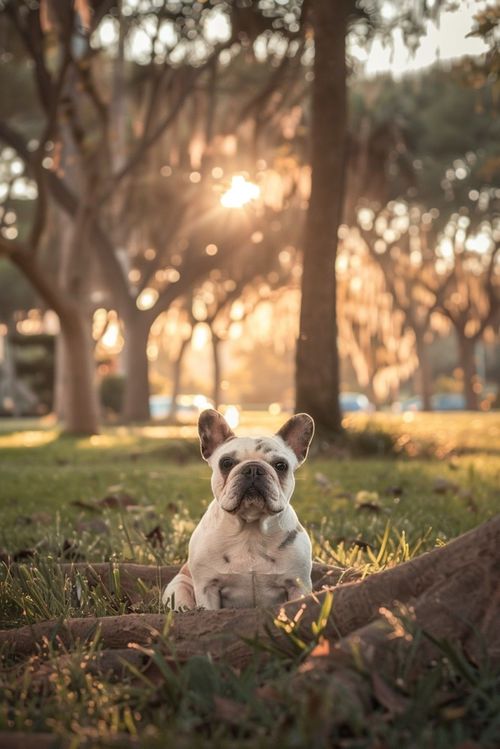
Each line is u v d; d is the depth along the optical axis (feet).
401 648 9.46
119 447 53.52
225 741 7.79
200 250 99.40
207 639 10.52
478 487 29.14
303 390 45.14
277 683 9.00
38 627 11.75
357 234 127.54
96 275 109.70
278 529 13.21
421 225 126.41
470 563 10.10
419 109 115.14
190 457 44.93
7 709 9.17
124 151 81.30
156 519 22.84
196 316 144.25
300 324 45.24
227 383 323.98
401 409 187.73
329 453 42.11
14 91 94.53
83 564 15.84
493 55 30.45
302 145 82.79
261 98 73.31
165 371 315.17
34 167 59.41
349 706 8.30
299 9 58.49
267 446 13.62
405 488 29.76
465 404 146.41
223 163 86.33
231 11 60.54
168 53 66.28
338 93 44.57
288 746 7.63
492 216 121.39
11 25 67.72
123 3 64.95
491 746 7.91
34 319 170.30
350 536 19.94
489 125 112.68
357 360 155.84
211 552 13.29
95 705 9.19
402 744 8.00
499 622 9.78
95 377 69.51
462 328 144.56
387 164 102.42
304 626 10.50
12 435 73.87
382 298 140.97
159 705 9.19
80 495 29.68
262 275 119.96
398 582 10.37
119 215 88.38
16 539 20.66
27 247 61.00
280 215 99.40
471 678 9.07
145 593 14.66
